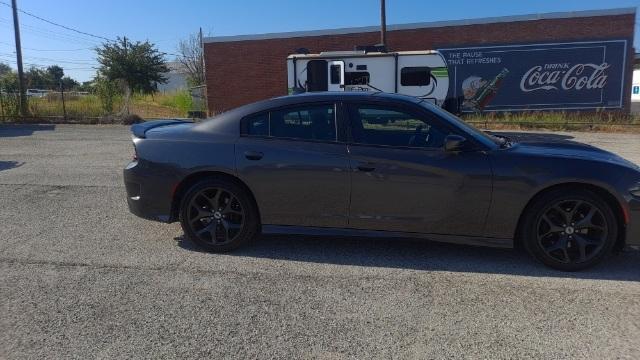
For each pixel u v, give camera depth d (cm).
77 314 344
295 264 436
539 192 412
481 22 2130
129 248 477
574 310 348
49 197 681
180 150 460
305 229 450
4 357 291
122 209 619
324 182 436
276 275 411
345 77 1656
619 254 459
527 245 421
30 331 321
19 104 1930
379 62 1639
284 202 446
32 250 470
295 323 331
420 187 421
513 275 411
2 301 363
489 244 426
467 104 1892
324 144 438
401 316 340
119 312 346
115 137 1424
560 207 412
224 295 374
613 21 2030
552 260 416
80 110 1981
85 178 812
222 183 455
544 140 485
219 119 469
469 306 355
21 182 779
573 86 2075
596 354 292
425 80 1638
